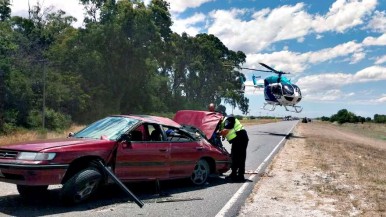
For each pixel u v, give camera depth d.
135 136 8.30
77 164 7.07
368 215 7.20
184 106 88.56
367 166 14.64
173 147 8.65
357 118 112.94
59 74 50.81
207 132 10.41
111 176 6.97
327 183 10.48
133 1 61.28
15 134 27.39
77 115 51.62
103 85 57.66
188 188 9.25
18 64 44.28
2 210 6.51
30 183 6.34
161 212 6.83
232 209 7.25
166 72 90.94
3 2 51.81
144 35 59.28
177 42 94.06
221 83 108.75
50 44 64.06
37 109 41.56
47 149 6.56
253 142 24.48
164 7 79.62
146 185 9.31
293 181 10.66
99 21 59.34
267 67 33.66
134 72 59.56
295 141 26.72
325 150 20.50
